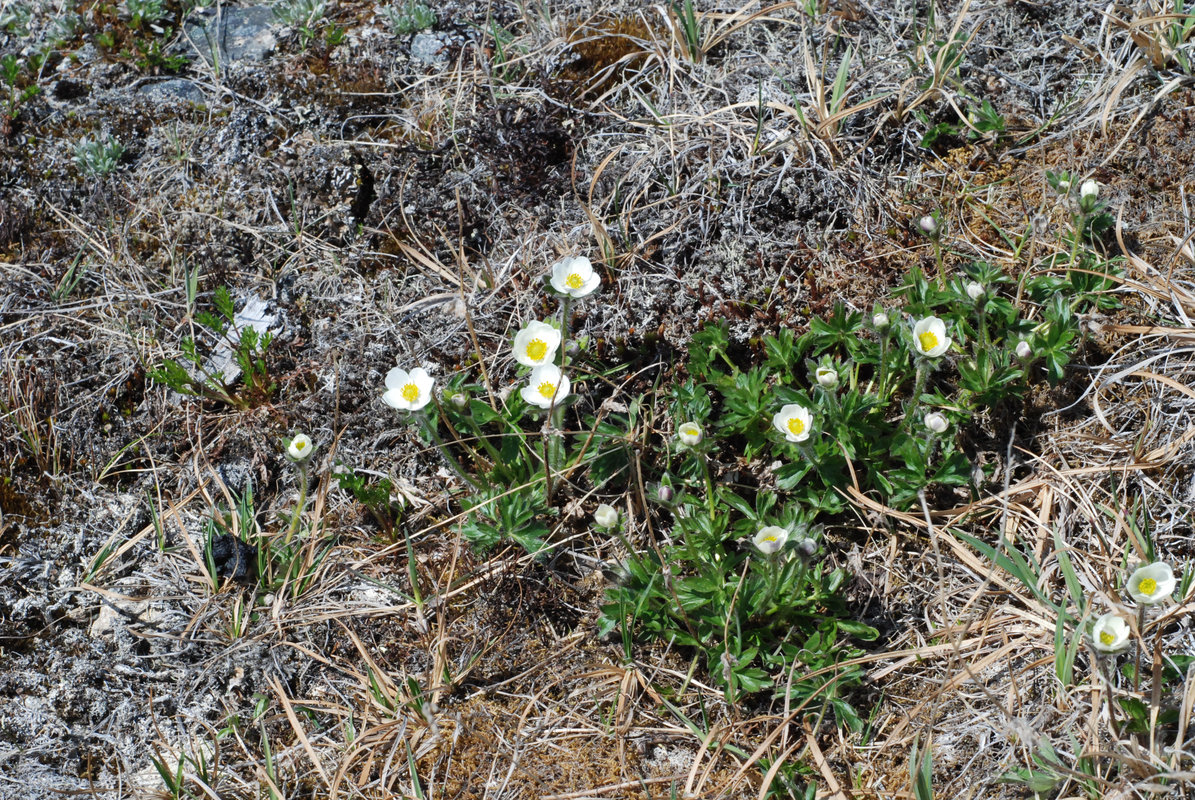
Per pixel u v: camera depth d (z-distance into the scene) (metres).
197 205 3.98
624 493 3.15
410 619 2.93
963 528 2.93
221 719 2.79
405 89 4.23
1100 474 2.91
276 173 3.99
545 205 3.80
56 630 3.00
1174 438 2.91
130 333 3.67
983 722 2.52
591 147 3.94
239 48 4.54
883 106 3.83
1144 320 3.16
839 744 2.55
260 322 3.68
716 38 4.13
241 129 4.12
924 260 3.45
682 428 2.74
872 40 4.07
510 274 3.64
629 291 3.51
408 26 4.43
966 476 2.89
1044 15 4.00
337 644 2.91
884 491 2.97
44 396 3.51
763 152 3.70
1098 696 2.40
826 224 3.61
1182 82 3.65
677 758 2.59
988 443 3.08
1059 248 3.34
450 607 2.96
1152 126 3.58
